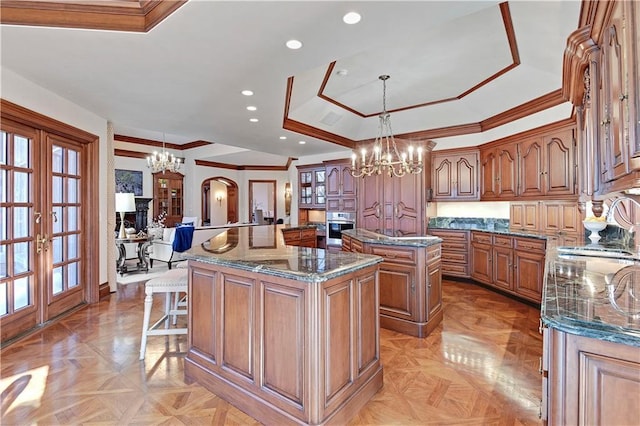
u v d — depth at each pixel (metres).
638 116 1.11
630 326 0.99
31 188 3.21
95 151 4.09
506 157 4.69
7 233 2.96
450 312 3.77
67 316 3.58
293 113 4.79
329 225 6.55
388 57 3.47
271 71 2.81
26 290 3.17
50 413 1.93
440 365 2.52
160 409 1.98
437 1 1.88
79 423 1.85
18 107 2.91
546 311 1.15
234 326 2.03
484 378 2.33
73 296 3.79
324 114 5.17
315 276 1.66
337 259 2.07
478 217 5.46
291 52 2.47
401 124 5.67
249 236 3.64
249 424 1.86
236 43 2.33
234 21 2.06
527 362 2.56
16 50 2.42
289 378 1.77
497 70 3.83
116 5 2.07
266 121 4.43
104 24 2.12
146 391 2.16
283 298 1.79
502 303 4.12
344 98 4.79
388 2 1.89
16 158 3.05
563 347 1.04
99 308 3.86
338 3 1.89
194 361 2.28
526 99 4.17
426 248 3.12
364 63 3.62
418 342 2.95
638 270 1.88
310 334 1.68
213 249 2.54
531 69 3.63
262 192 13.60
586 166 2.53
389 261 3.24
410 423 1.86
